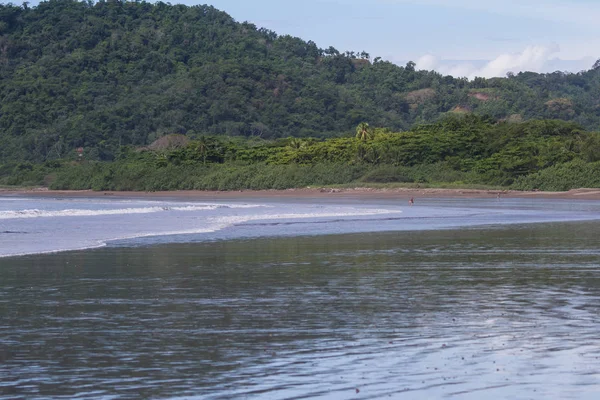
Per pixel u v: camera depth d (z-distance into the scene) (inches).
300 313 548.1
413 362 398.3
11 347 438.6
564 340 447.5
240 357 412.8
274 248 1098.7
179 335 471.5
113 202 4138.8
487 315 534.0
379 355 414.0
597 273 781.3
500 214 2257.6
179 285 701.3
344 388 353.4
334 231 1489.9
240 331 482.9
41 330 488.4
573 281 717.3
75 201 4466.0
